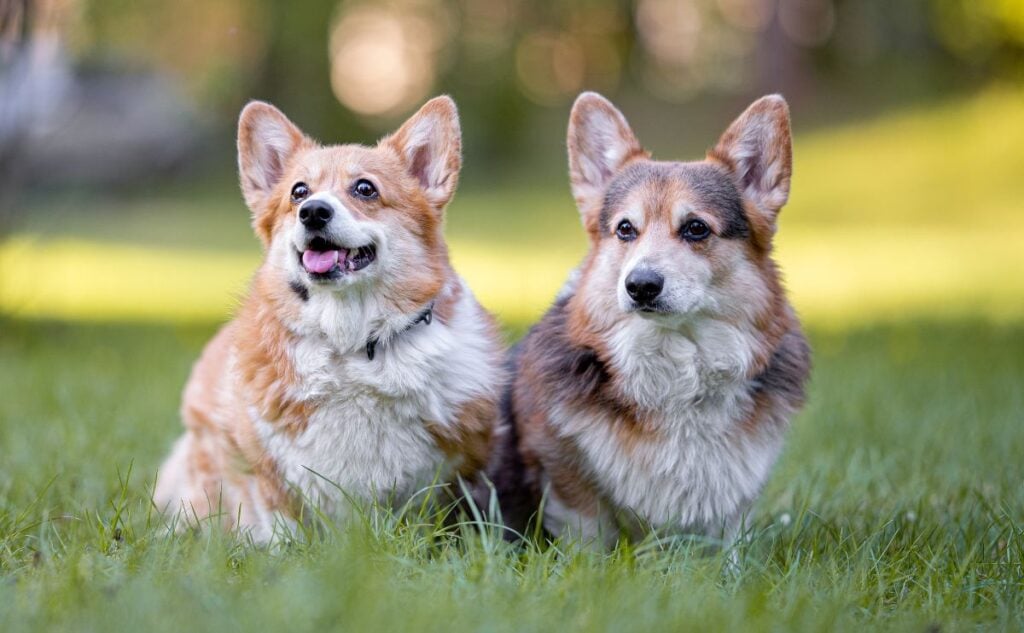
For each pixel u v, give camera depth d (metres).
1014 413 6.56
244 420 4.49
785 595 3.61
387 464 4.43
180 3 20.80
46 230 13.12
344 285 4.28
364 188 4.52
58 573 3.61
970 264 15.60
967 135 22.53
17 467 5.40
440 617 3.14
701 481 4.43
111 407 6.86
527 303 11.81
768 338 4.51
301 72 24.83
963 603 3.73
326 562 3.52
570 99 30.98
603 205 4.71
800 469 5.60
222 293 14.13
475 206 23.39
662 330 4.37
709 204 4.44
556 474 4.52
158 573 3.54
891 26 25.62
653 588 3.52
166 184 23.67
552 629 3.15
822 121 25.62
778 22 26.56
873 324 10.59
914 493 5.15
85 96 20.97
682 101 29.98
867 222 19.81
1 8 8.37
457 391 4.50
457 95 27.19
